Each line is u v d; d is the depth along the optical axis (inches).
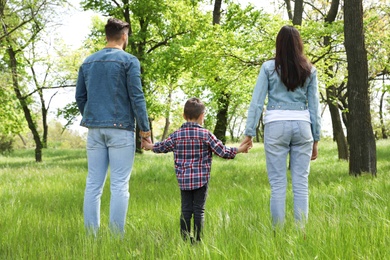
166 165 499.2
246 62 496.1
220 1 788.6
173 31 930.1
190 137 157.2
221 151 156.9
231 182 364.2
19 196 292.0
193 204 156.6
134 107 162.4
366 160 355.9
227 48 482.9
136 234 153.3
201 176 154.6
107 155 166.7
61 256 128.3
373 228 127.6
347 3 359.6
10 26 721.0
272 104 159.6
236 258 113.6
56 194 301.3
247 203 216.1
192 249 121.9
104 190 318.0
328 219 145.1
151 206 219.0
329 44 484.1
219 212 173.5
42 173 488.7
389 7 586.9
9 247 140.9
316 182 310.3
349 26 359.3
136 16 904.9
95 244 131.3
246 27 487.8
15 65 813.9
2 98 790.5
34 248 135.6
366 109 357.4
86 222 162.7
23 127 999.0
